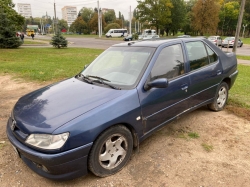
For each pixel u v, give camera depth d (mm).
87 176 2717
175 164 2930
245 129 3889
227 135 3686
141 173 2766
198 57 3977
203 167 2861
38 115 2566
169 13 37000
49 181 2648
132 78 3070
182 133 3764
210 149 3270
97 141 2492
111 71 3408
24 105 2920
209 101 4277
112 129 2607
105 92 2877
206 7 36875
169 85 3270
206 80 3992
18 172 2811
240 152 3193
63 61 13320
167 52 3451
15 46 23906
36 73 8922
